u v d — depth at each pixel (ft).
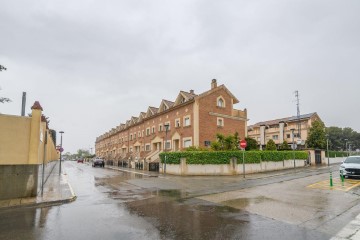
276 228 21.45
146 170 108.58
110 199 36.58
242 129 111.55
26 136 49.06
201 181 60.29
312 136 147.54
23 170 36.40
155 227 21.93
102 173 91.25
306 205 30.73
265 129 201.46
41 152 57.57
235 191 43.04
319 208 29.04
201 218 24.94
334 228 21.45
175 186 51.49
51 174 81.51
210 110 100.42
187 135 99.60
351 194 38.32
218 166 76.48
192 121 97.40
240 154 78.59
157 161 104.73
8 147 47.06
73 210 29.25
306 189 43.93
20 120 48.78
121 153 193.16
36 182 37.45
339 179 59.47
